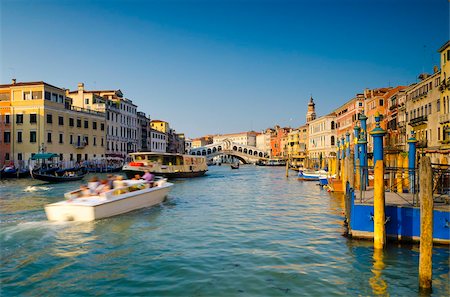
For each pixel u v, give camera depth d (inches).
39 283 310.5
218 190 1108.5
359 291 290.4
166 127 3791.8
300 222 556.4
